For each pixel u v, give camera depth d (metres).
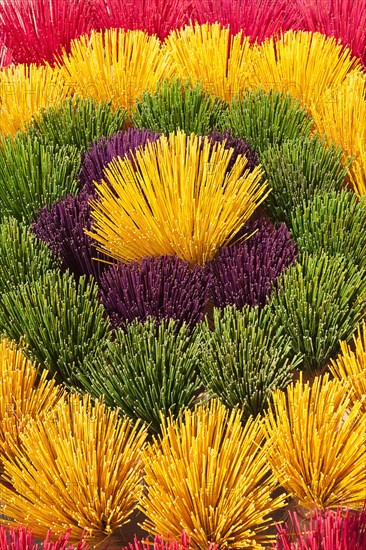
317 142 2.97
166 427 2.48
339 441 2.32
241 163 2.76
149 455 2.36
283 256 2.71
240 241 2.83
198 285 2.65
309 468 2.33
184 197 2.67
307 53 3.32
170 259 2.70
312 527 2.24
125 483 2.30
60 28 3.65
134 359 2.48
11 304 2.62
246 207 2.77
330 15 3.67
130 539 2.36
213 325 2.71
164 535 2.24
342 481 2.30
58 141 3.11
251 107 3.11
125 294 2.66
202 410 2.38
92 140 3.11
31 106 3.24
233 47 3.40
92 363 2.55
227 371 2.46
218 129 3.12
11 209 2.95
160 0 3.72
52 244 2.79
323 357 2.60
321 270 2.66
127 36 3.42
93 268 2.78
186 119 3.08
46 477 2.29
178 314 2.63
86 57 3.37
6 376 2.45
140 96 3.30
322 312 2.57
